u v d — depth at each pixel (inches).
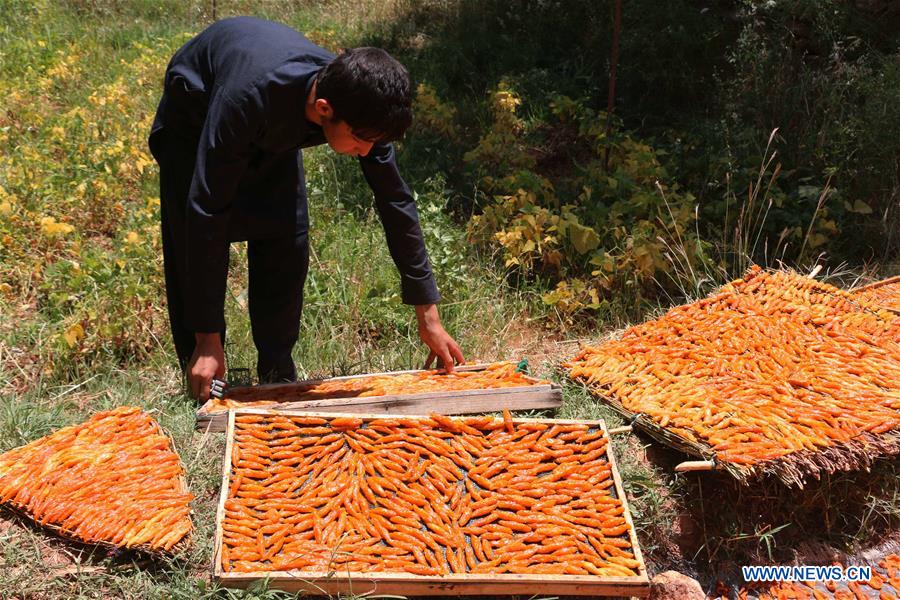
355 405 138.5
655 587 124.3
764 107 255.4
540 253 204.1
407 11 383.9
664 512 138.6
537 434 137.3
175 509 118.5
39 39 341.7
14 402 140.9
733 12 303.9
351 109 102.7
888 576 142.6
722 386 154.7
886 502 149.9
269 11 403.5
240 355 166.4
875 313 182.7
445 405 141.8
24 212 200.2
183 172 126.3
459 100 300.4
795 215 223.8
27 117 257.9
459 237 213.8
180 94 119.6
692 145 257.8
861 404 149.4
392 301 186.2
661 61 283.4
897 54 271.4
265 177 134.4
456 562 114.7
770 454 133.6
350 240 210.5
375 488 125.1
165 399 149.6
